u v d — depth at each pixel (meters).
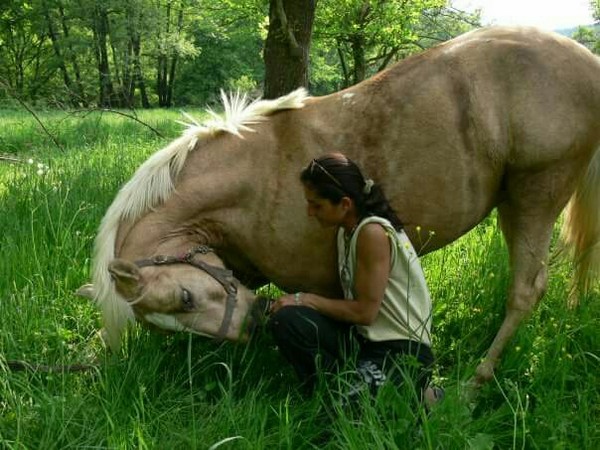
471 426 2.79
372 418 2.63
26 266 4.18
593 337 3.56
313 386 3.05
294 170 3.30
